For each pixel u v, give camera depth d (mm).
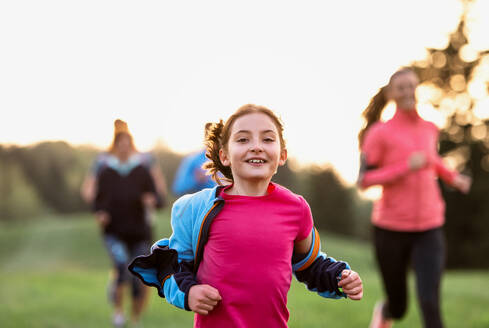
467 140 31797
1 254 27312
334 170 56594
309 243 2254
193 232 2146
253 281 2031
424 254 3988
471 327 5531
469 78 32156
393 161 4148
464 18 32156
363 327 5422
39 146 66688
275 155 2148
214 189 2201
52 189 65875
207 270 2100
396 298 4238
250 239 2057
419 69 31891
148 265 2152
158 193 5836
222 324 2031
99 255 25688
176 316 6297
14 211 58500
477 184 31453
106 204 5730
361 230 59719
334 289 2215
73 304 7395
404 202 4059
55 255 26047
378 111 4473
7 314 6492
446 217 31953
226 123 2238
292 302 7086
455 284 10367
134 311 5742
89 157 67500
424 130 4246
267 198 2137
